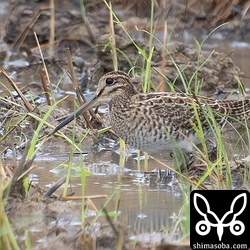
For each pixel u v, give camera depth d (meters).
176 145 14.16
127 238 11.16
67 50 16.55
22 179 12.19
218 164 13.41
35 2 23.08
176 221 11.77
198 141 14.58
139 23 22.23
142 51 16.19
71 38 21.78
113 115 14.70
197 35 22.78
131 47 19.66
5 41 22.02
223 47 22.22
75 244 11.01
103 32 22.02
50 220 11.89
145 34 22.00
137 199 12.81
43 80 17.50
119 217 11.98
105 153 15.57
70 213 12.03
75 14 22.38
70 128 16.14
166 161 14.97
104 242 11.10
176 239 11.24
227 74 19.41
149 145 14.50
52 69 20.64
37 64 20.83
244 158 14.31
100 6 23.12
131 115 14.45
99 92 14.77
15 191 12.16
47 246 10.95
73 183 13.55
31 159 12.44
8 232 10.34
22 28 22.16
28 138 15.77
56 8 22.83
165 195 13.05
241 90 17.80
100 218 11.93
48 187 13.15
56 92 18.97
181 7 22.83
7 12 24.36
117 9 23.23
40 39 22.02
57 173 14.03
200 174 14.06
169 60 19.27
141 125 14.38
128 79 14.75
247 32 22.91
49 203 12.17
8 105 16.97
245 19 22.98
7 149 14.90
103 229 11.41
